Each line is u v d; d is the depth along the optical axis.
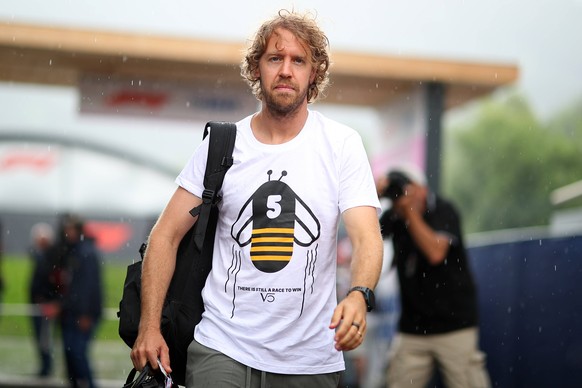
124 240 50.62
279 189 4.52
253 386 4.48
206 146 4.70
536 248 11.31
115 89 14.67
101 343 24.55
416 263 9.35
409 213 9.27
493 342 12.37
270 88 4.53
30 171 56.19
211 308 4.60
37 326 16.97
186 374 4.66
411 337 9.50
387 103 15.54
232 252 4.57
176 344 4.67
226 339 4.51
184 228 4.71
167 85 14.77
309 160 4.55
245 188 4.55
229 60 12.70
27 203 56.00
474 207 64.19
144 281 4.66
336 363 4.58
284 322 4.46
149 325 4.55
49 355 17.00
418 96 13.98
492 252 12.49
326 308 4.54
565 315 10.52
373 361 12.55
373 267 4.32
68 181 51.75
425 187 9.38
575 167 61.06
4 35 12.51
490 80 13.37
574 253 10.41
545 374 10.91
